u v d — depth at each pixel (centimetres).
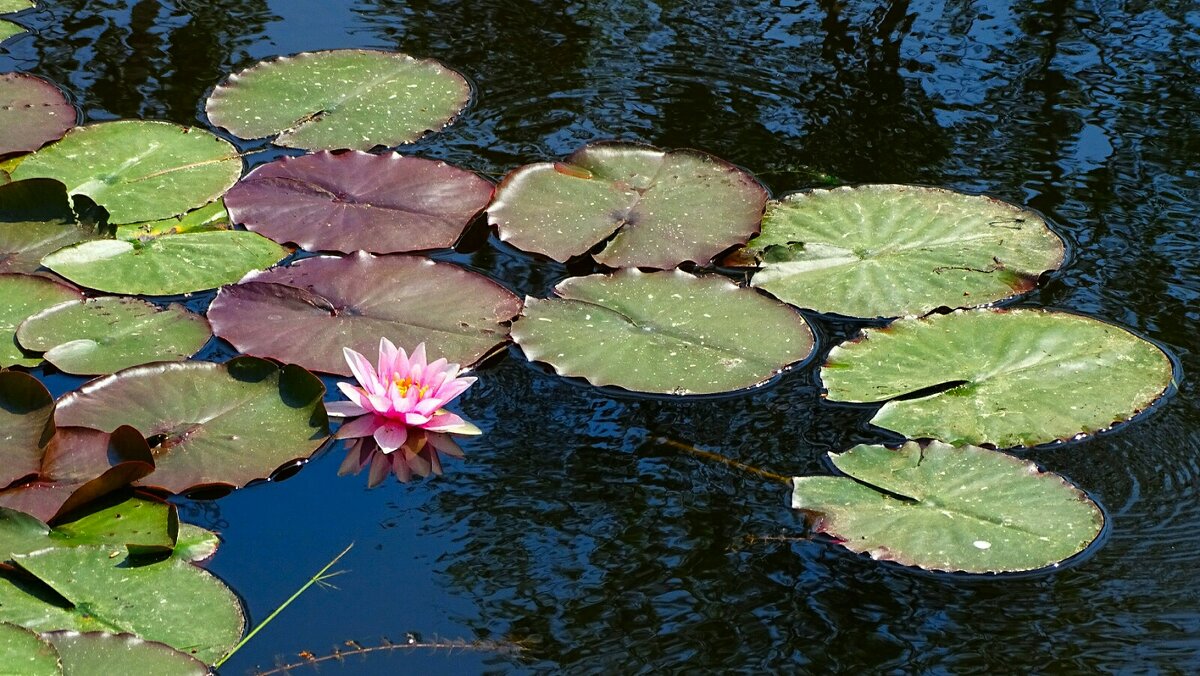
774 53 438
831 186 348
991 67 427
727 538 223
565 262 313
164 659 183
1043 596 208
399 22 457
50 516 217
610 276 304
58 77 399
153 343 272
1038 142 375
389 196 333
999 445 248
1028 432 251
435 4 477
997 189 346
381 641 194
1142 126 384
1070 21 468
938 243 317
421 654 192
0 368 261
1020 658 195
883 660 195
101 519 219
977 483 235
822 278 306
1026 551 217
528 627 199
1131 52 439
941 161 363
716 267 315
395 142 369
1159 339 279
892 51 440
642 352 278
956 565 215
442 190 338
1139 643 197
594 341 281
